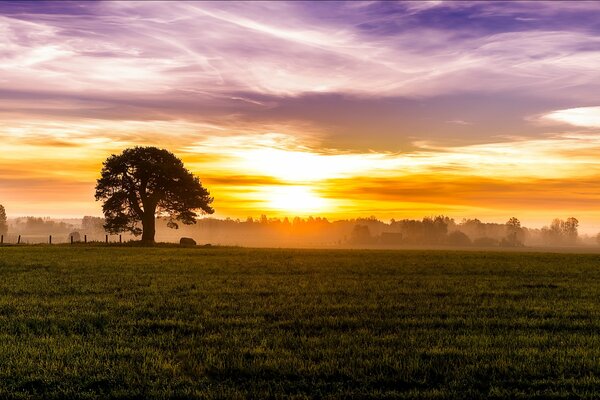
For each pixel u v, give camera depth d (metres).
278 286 22.95
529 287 23.84
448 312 17.48
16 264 32.16
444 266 32.72
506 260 38.84
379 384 10.48
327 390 10.09
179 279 25.31
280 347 12.96
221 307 18.00
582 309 18.31
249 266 32.09
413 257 41.31
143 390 9.98
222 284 23.59
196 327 14.90
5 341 13.28
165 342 13.30
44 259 36.31
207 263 34.03
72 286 22.59
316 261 36.19
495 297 20.75
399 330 14.76
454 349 12.77
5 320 15.56
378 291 21.67
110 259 36.84
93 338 13.69
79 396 9.73
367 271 29.55
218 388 10.08
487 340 13.67
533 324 15.64
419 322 15.79
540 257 43.12
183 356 12.18
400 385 10.47
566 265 34.94
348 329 14.96
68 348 12.58
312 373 10.86
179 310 17.50
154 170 72.06
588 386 10.36
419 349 12.77
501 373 11.06
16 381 10.45
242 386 10.23
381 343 13.38
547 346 13.38
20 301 18.81
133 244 66.75
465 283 24.69
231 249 53.94
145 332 14.54
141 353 12.26
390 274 28.22
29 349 12.45
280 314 16.88
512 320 16.30
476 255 45.25
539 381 10.54
